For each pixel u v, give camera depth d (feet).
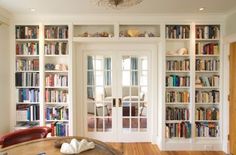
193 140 14.55
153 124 15.89
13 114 14.55
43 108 14.65
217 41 14.93
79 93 15.88
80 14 14.16
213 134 14.79
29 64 14.58
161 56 14.60
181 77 14.90
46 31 14.62
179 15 14.19
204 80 14.82
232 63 13.61
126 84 16.08
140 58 15.97
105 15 14.26
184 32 14.60
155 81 15.75
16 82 14.52
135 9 13.07
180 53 14.71
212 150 14.53
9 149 7.25
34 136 9.45
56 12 13.70
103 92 16.11
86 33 14.89
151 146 15.31
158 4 12.07
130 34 14.69
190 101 14.66
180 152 14.24
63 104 15.31
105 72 16.08
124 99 16.15
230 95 13.92
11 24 14.28
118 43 15.55
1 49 13.35
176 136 14.78
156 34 15.46
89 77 16.08
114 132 16.16
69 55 14.60
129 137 16.14
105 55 15.98
